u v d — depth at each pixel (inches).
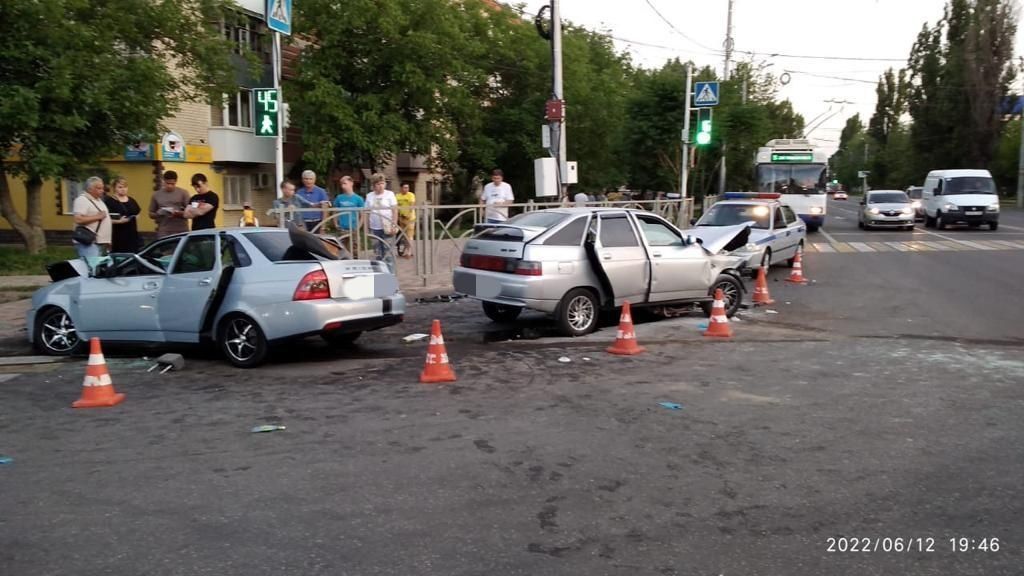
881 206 1240.2
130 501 177.0
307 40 1171.3
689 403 258.7
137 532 160.9
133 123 698.8
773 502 177.0
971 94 2287.2
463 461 202.5
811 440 220.5
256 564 146.9
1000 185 2588.6
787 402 260.5
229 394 272.5
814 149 1214.3
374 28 1134.4
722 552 152.7
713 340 375.2
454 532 160.9
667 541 157.3
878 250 891.4
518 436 223.0
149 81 699.4
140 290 333.4
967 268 702.5
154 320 330.0
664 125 1103.6
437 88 1187.9
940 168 2456.9
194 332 324.2
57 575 143.0
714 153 1206.9
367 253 513.7
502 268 378.9
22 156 666.8
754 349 352.5
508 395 268.7
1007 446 216.1
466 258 399.9
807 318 449.4
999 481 190.2
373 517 168.1
